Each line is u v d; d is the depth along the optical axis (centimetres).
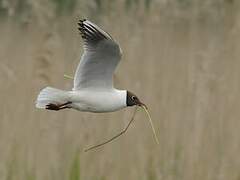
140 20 1483
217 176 1130
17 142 1172
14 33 1562
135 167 1127
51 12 1520
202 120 1209
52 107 909
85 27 891
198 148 1159
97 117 1214
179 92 1262
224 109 1231
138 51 1384
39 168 1141
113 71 913
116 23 1460
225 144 1180
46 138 1183
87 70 915
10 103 1251
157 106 1239
